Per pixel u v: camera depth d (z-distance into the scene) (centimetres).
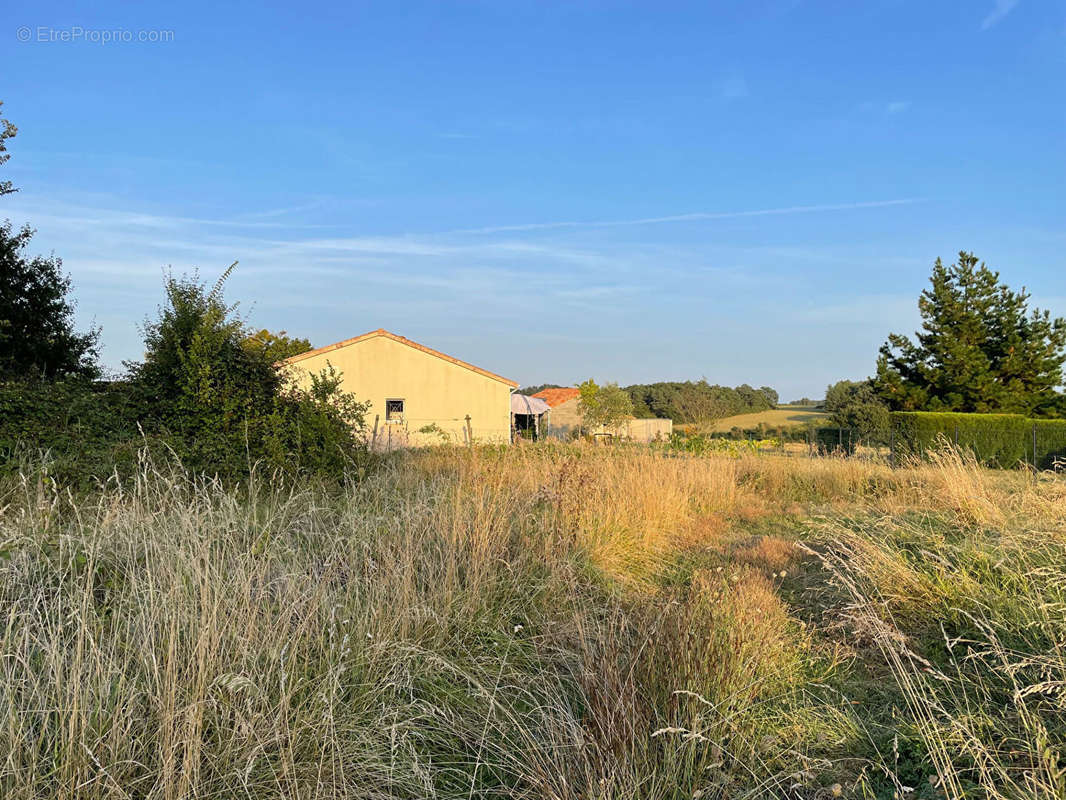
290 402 1045
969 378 3069
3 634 321
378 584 446
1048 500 745
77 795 242
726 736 330
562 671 416
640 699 342
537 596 525
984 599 485
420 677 376
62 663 286
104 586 402
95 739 261
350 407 1098
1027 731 311
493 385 2958
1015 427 2284
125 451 836
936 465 1184
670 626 401
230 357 989
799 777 303
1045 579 475
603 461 1078
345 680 350
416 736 329
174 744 260
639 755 301
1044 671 354
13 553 392
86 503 564
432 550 543
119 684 276
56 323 1666
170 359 988
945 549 620
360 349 2894
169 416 963
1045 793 261
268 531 482
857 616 445
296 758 293
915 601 526
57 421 872
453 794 295
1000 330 3184
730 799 292
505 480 832
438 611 455
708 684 356
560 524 661
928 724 321
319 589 395
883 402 3288
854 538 662
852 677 421
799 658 445
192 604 336
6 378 1035
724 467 1329
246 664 325
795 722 356
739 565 702
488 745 320
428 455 1137
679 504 987
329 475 943
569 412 4634
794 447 1941
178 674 304
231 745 281
